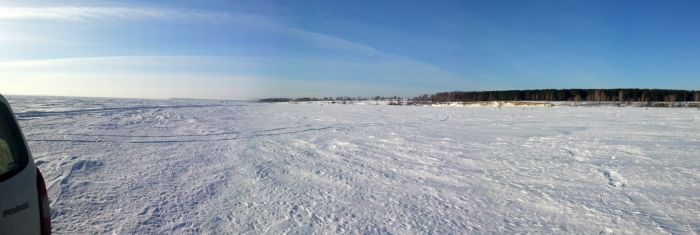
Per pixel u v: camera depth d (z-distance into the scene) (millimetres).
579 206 5867
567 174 8164
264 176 7500
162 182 6770
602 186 7117
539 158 10219
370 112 37656
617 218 5316
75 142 10867
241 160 9172
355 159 9734
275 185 6820
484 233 4730
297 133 15906
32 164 2941
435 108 50906
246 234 4559
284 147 11633
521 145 12945
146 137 12781
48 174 6926
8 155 2740
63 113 21172
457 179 7629
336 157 9992
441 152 11164
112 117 20172
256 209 5461
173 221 4887
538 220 5230
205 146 11312
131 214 5062
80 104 33344
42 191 2965
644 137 15547
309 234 4594
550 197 6359
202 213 5219
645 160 9906
